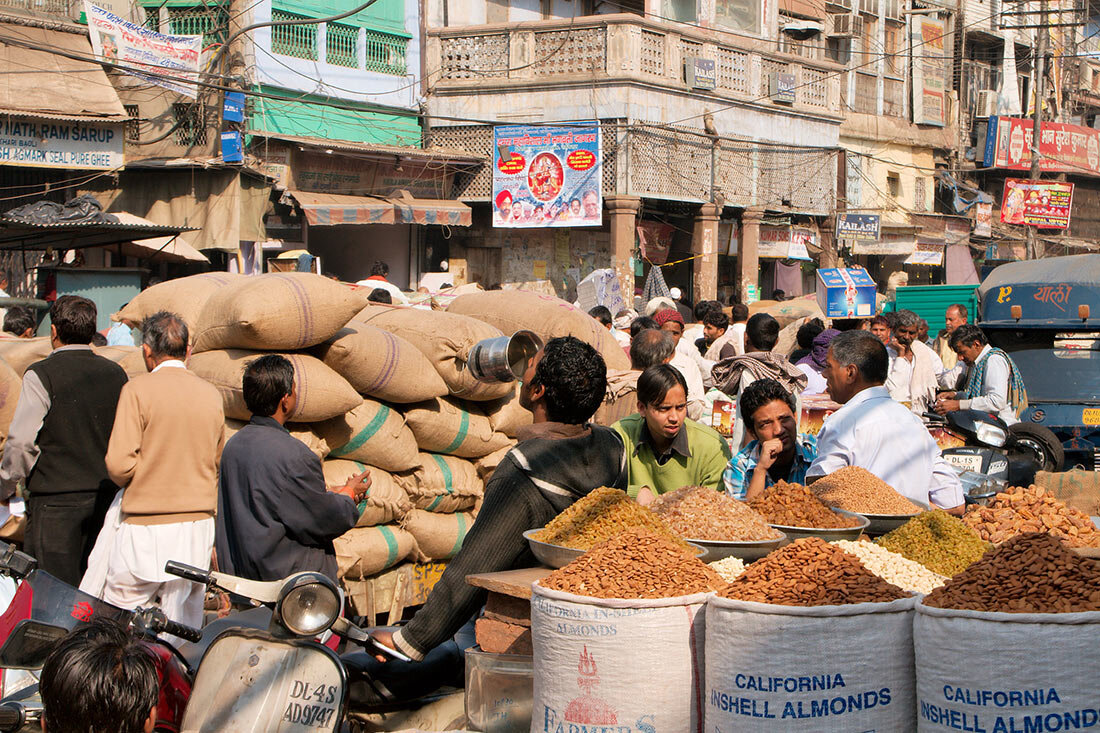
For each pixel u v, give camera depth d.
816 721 2.71
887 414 4.83
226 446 4.80
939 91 32.41
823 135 26.34
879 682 2.74
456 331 6.28
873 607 2.75
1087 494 6.27
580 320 7.51
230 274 6.89
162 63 16.72
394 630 3.76
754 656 2.75
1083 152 34.75
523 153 21.03
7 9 15.81
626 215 21.16
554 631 2.96
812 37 28.09
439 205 20.66
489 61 21.80
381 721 3.84
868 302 16.84
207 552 5.28
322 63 19.69
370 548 5.73
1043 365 12.41
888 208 30.30
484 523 3.72
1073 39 37.75
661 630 2.88
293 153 18.67
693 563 3.08
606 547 3.14
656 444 5.04
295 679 3.12
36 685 3.51
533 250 22.27
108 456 5.09
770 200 24.84
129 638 2.79
